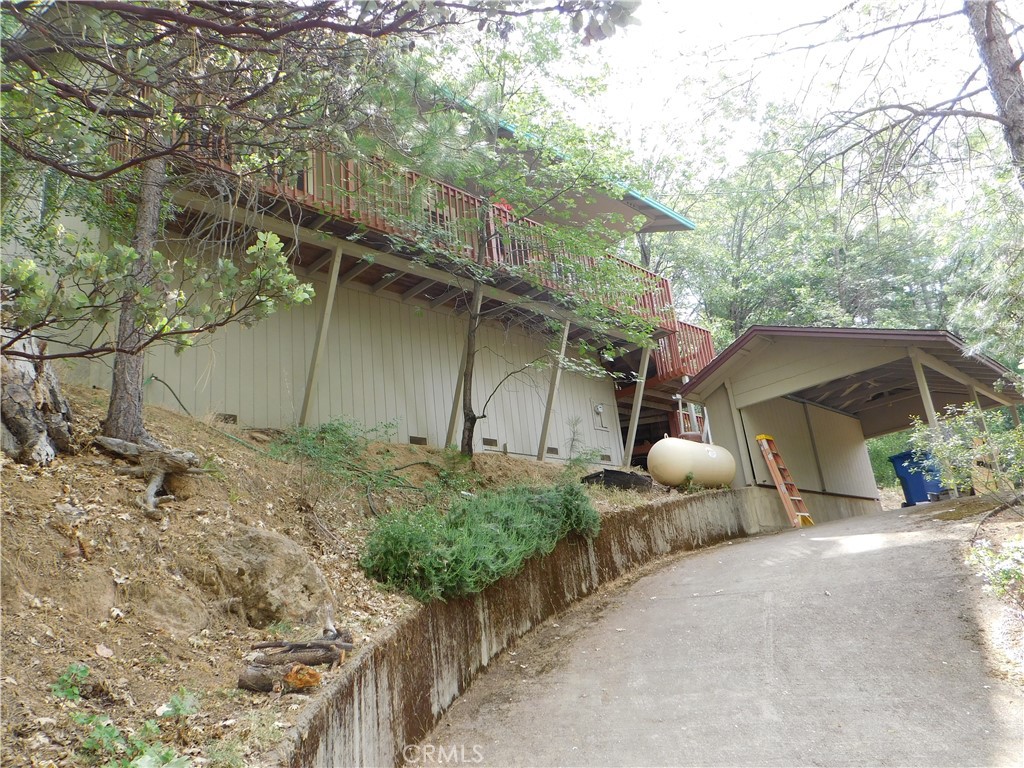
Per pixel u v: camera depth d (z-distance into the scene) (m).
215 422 7.95
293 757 3.00
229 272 3.41
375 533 6.48
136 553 4.32
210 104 4.32
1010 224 8.03
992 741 4.01
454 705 5.69
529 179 12.53
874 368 14.59
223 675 3.78
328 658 3.97
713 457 14.07
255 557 4.81
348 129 4.85
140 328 3.23
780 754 4.14
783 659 5.66
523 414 13.77
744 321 26.67
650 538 11.16
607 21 3.13
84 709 2.99
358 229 9.30
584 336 14.30
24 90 3.90
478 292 10.83
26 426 4.60
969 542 7.82
